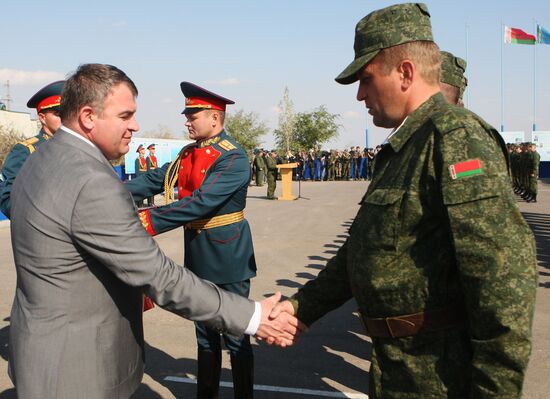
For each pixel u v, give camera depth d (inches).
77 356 68.9
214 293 76.4
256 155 1005.8
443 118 63.1
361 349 174.1
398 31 68.2
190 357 169.0
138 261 69.1
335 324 199.0
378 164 72.5
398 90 69.1
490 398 58.6
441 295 63.6
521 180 701.9
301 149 1552.7
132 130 75.4
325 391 143.9
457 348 63.5
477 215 57.9
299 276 272.8
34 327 68.9
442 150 61.0
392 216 64.4
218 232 126.2
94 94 70.9
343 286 83.2
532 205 614.2
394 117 70.7
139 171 632.4
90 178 67.7
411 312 65.1
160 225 118.5
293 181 1163.9
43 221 67.5
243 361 127.7
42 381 68.1
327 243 371.2
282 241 380.5
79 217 66.9
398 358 66.7
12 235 72.3
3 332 190.5
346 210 576.4
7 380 152.3
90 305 70.1
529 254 58.2
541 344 172.6
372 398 70.6
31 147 133.3
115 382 72.7
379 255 66.1
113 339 72.2
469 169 59.0
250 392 129.2
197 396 133.0
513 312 56.6
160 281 70.8
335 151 1218.6
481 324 58.7
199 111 125.9
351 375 154.2
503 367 57.7
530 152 653.3
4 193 129.2
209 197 119.4
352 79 74.7
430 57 68.2
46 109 134.4
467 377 63.1
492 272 57.2
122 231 68.1
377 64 69.8
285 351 172.9
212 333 130.3
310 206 621.0
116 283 72.3
